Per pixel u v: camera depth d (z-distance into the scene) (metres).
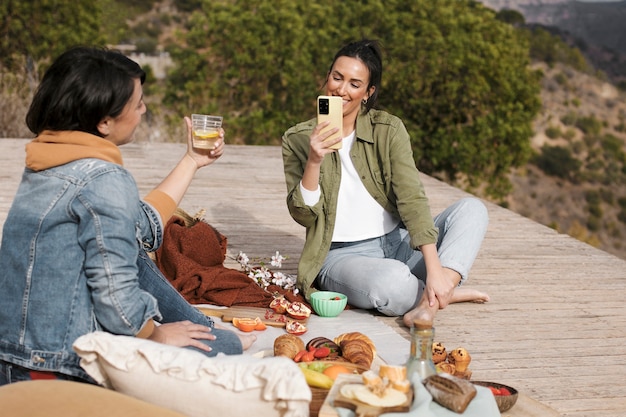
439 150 26.28
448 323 3.53
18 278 2.21
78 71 2.23
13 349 2.21
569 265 4.62
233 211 5.56
